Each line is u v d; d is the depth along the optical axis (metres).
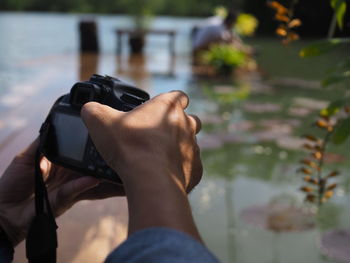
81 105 0.58
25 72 5.18
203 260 0.28
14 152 1.71
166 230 0.30
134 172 0.36
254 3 14.90
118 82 0.60
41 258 0.59
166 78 5.30
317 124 1.08
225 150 2.85
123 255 0.30
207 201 2.09
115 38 11.79
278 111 3.97
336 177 2.40
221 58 5.73
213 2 17.44
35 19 24.09
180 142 0.40
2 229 0.63
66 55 6.97
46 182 0.67
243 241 1.73
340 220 1.90
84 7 36.66
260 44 11.27
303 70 6.84
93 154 0.55
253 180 2.36
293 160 2.68
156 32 8.30
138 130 0.39
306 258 1.60
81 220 1.12
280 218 1.91
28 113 2.63
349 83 5.32
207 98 4.41
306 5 3.30
